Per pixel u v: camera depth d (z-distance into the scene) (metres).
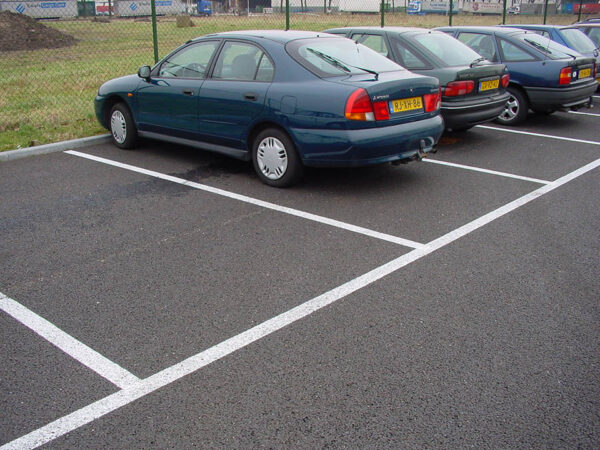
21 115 9.45
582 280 4.09
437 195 5.92
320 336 3.41
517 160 7.34
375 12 26.97
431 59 7.62
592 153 7.72
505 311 3.68
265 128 6.07
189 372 3.09
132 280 4.09
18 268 4.28
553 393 2.91
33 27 25.00
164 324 3.54
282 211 5.44
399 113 5.66
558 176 6.62
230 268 4.28
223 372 3.08
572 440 2.60
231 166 6.92
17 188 6.08
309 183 6.29
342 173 6.68
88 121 9.07
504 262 4.38
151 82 6.99
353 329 3.48
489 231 4.98
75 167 6.85
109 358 3.21
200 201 5.71
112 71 15.14
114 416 2.76
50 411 2.79
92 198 5.79
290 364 3.14
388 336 3.40
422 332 3.45
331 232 4.94
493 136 8.77
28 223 5.13
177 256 4.48
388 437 2.61
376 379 3.02
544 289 3.96
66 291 3.95
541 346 3.31
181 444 2.58
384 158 5.61
